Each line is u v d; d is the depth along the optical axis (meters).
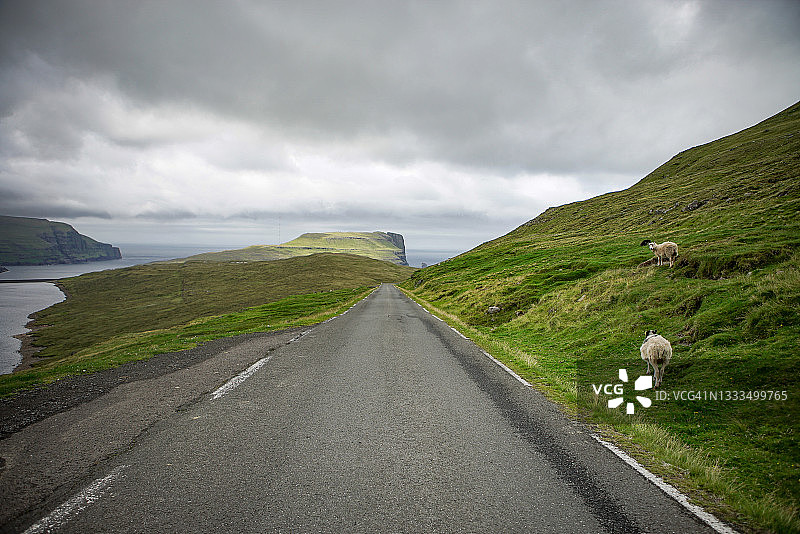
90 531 3.69
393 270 195.38
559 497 4.37
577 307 19.05
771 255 16.05
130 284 168.88
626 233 59.66
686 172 105.69
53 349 64.19
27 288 190.88
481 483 4.65
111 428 6.34
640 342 12.36
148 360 12.36
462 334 18.52
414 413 7.16
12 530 3.68
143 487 4.48
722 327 10.65
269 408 7.38
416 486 4.56
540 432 6.33
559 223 107.94
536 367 11.34
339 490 4.46
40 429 6.30
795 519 3.98
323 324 22.27
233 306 98.75
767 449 5.75
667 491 4.55
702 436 6.34
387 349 14.02
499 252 85.00
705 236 31.45
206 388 8.79
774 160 69.00
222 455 5.34
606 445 5.85
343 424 6.55
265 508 4.08
